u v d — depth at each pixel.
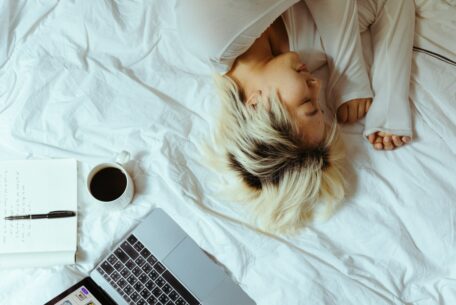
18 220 0.94
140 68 1.03
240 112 0.89
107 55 1.03
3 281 0.93
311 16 0.95
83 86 1.01
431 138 0.93
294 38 0.96
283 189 0.86
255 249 0.92
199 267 0.92
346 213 0.93
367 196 0.93
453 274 0.88
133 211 0.96
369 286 0.89
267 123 0.83
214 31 0.82
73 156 0.98
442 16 0.99
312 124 0.84
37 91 1.01
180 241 0.93
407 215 0.91
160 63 1.03
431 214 0.90
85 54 1.03
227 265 0.93
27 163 0.97
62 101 1.01
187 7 0.82
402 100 0.93
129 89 1.01
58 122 1.00
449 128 0.93
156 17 1.04
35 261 0.92
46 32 1.04
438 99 0.95
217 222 0.93
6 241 0.93
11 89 1.02
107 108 1.00
